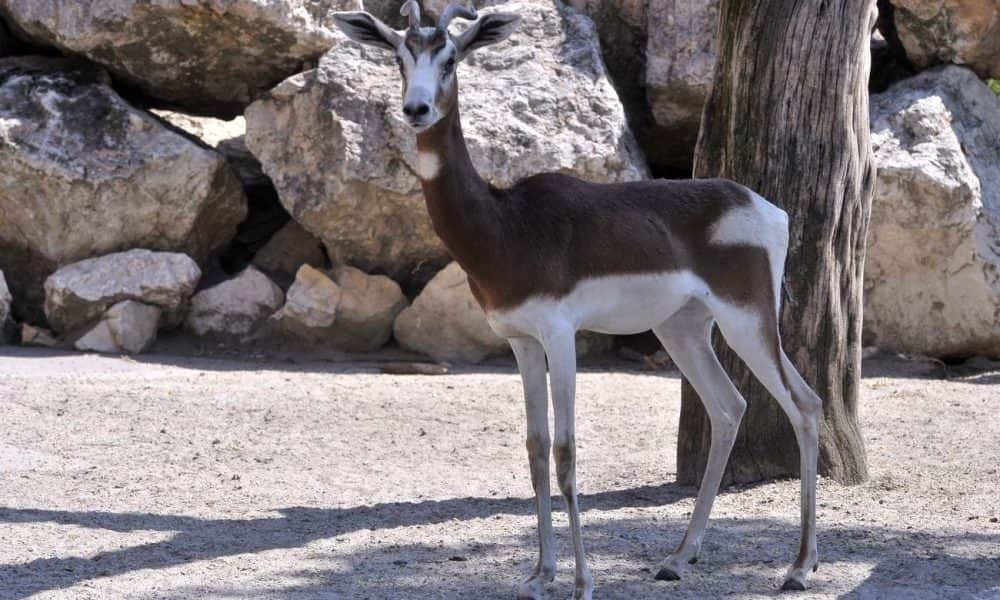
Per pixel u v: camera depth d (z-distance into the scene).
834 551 8.77
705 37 18.39
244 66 18.75
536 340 7.87
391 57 18.05
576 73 18.12
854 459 11.25
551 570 7.73
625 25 19.23
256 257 19.05
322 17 18.41
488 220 7.59
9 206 17.78
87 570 8.27
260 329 18.00
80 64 18.88
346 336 17.89
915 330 17.77
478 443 12.98
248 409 14.02
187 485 11.02
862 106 11.28
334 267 18.28
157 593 7.71
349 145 17.25
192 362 16.83
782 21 10.86
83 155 17.58
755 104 10.93
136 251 17.67
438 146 7.54
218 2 17.48
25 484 10.84
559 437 7.57
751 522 9.68
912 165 17.11
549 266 7.62
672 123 18.97
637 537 9.26
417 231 17.73
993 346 17.67
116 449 12.23
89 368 16.02
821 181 10.89
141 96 19.64
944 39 18.80
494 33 8.00
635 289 7.90
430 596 7.70
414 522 9.84
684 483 11.23
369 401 14.62
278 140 17.73
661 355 17.94
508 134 17.25
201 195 17.86
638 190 8.14
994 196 17.88
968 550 8.76
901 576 8.10
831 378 11.16
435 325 17.73
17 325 17.89
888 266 17.67
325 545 9.03
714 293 8.12
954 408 14.68
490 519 9.95
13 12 18.42
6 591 7.73
